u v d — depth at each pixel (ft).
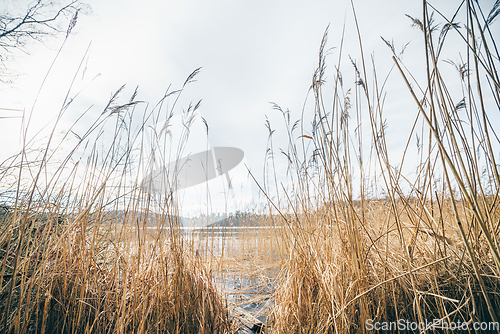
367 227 7.20
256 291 10.91
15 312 5.39
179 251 7.32
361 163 7.10
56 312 5.99
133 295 6.57
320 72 6.92
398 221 5.14
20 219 5.83
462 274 5.32
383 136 5.51
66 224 6.87
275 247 12.89
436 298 5.30
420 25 5.47
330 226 7.27
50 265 6.26
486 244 5.64
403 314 5.53
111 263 7.47
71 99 6.17
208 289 7.59
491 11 4.19
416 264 6.25
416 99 3.86
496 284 5.20
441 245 6.24
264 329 7.41
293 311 6.53
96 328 5.87
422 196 5.90
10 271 5.83
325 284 6.12
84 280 6.09
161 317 6.15
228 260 13.94
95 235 6.91
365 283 5.64
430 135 5.58
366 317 5.12
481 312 5.08
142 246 7.11
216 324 6.78
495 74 4.06
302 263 7.01
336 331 5.03
